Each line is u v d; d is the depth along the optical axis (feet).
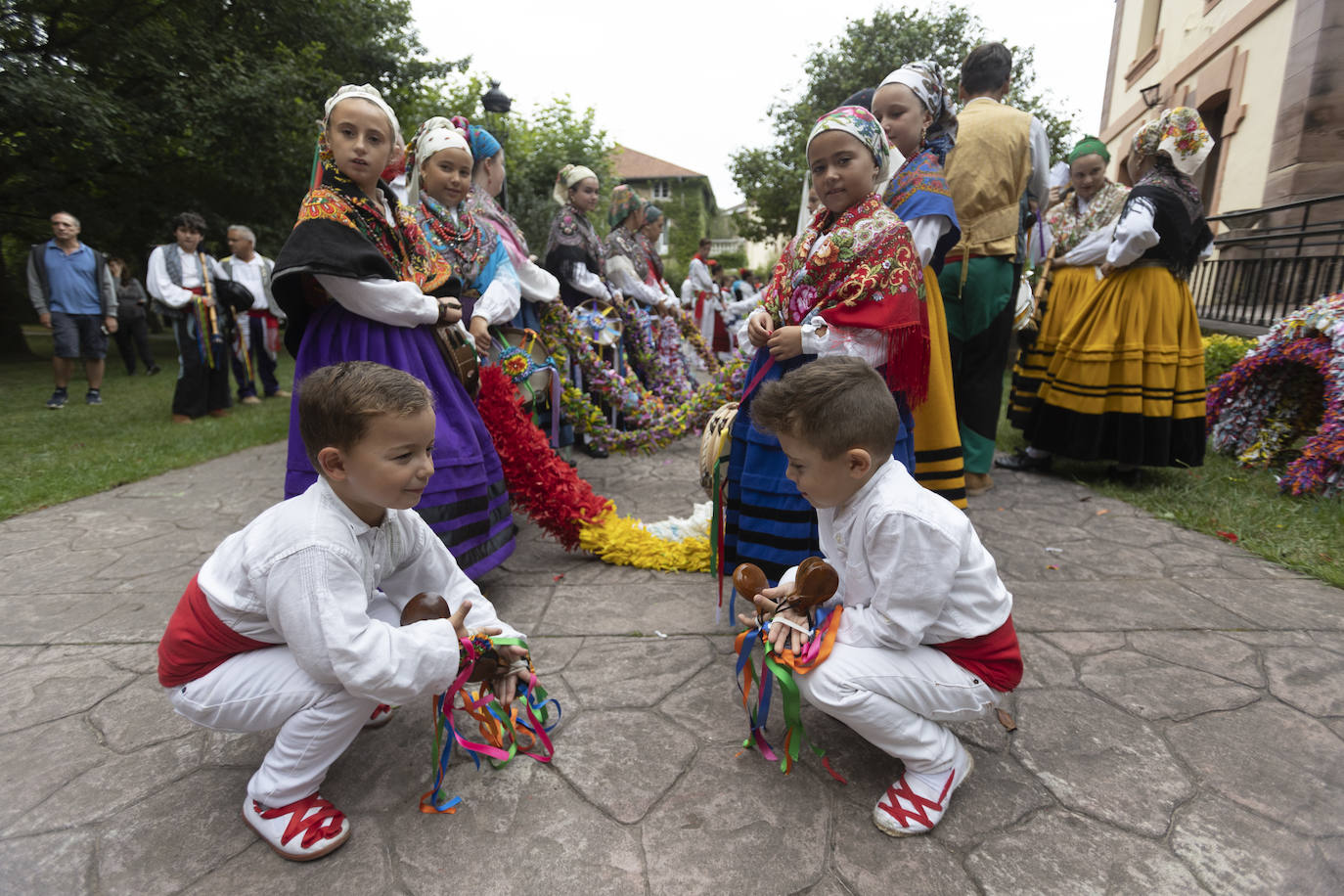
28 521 12.34
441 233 10.37
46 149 39.01
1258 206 28.04
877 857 4.95
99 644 8.01
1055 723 6.47
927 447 9.21
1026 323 15.40
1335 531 11.10
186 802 5.53
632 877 4.78
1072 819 5.32
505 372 11.40
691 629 8.26
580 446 18.11
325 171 7.70
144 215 44.83
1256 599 9.01
